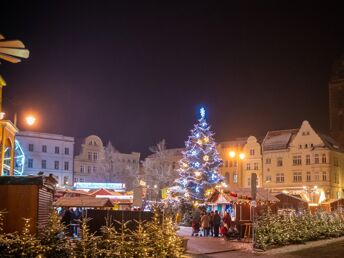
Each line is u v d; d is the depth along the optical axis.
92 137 87.56
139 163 95.38
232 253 23.02
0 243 12.73
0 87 22.02
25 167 77.75
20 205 14.40
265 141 85.00
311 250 25.00
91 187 55.62
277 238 26.61
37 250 12.89
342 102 87.88
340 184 80.25
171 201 46.00
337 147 82.44
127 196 38.44
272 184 82.06
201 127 49.22
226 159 88.56
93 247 14.09
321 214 34.50
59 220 14.05
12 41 15.04
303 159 79.75
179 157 89.19
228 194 34.59
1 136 21.20
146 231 16.20
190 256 20.58
